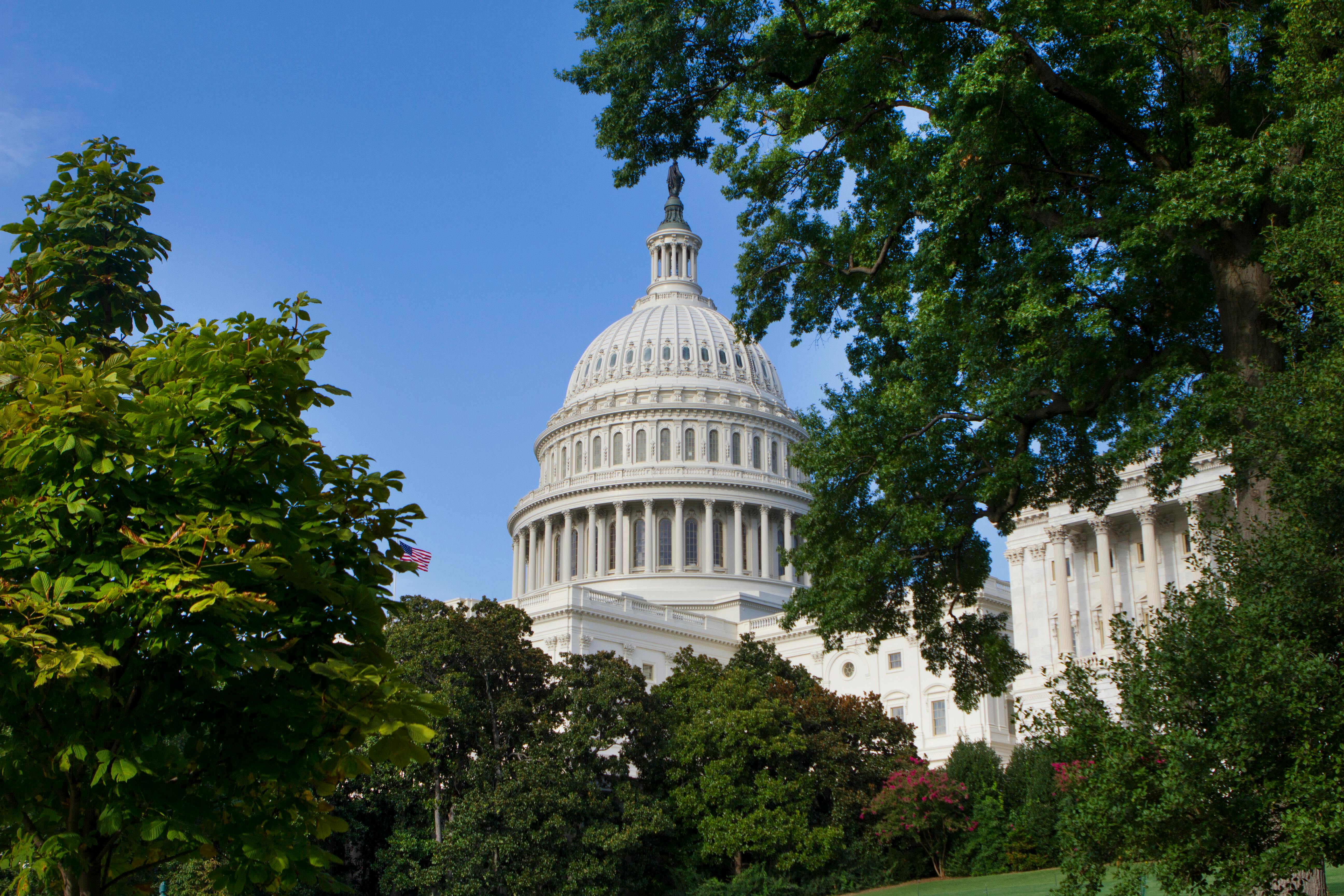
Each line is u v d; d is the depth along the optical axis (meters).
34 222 19.45
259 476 14.59
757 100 29.95
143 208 20.23
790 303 34.28
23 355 14.95
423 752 14.70
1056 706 20.77
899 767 69.25
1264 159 23.47
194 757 14.24
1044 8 25.11
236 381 14.49
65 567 13.31
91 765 13.54
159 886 45.09
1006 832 65.88
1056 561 84.19
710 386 141.38
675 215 163.00
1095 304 27.56
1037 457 30.11
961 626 34.03
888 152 29.61
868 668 103.94
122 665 13.69
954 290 28.92
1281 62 24.64
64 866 13.23
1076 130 28.05
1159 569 78.88
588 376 149.88
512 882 54.00
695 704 65.75
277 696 13.92
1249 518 22.25
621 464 137.12
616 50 29.69
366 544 15.68
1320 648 19.27
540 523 138.75
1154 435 25.31
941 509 30.44
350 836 57.38
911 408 29.11
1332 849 18.28
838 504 31.22
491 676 61.19
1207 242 25.16
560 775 56.88
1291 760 18.38
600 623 103.31
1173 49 26.06
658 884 62.53
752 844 60.78
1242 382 23.00
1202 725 19.03
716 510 132.88
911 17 28.03
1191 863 18.42
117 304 19.23
